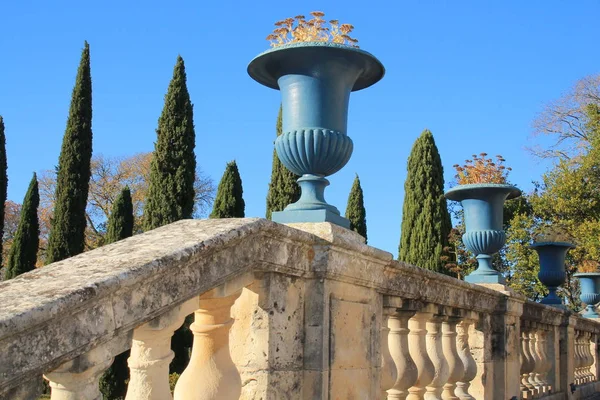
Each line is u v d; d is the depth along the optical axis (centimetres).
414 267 503
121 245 285
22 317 191
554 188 2602
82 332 219
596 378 1364
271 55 426
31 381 202
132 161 3638
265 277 353
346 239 405
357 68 439
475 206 817
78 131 2225
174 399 309
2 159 2284
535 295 2678
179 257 265
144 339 267
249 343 353
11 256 2358
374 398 444
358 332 427
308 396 374
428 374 542
